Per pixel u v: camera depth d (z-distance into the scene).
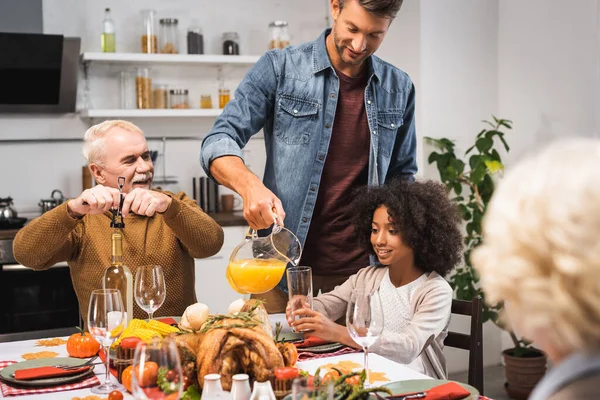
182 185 4.47
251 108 2.20
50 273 3.65
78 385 1.54
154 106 4.23
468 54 4.04
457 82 4.03
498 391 3.78
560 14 3.69
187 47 4.30
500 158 4.08
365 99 2.23
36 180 4.18
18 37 3.83
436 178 4.01
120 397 1.38
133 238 2.23
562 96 3.71
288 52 2.23
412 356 1.85
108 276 1.76
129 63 4.29
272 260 1.74
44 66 3.93
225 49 4.35
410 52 4.00
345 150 2.23
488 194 3.87
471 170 3.81
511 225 0.68
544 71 3.81
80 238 2.24
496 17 4.11
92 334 1.47
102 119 4.27
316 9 4.67
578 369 0.65
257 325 1.40
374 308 1.46
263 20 4.57
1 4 3.89
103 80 4.28
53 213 2.04
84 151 2.32
